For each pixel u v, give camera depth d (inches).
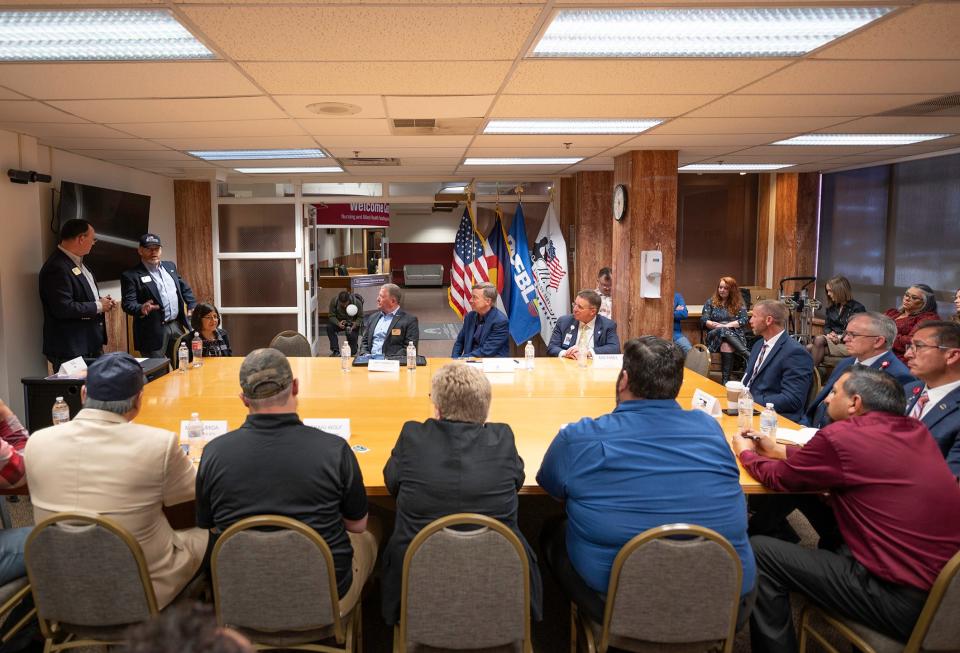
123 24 86.1
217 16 81.6
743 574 67.9
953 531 65.9
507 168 253.4
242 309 283.1
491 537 61.8
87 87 116.8
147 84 115.0
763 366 135.6
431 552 61.9
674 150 206.5
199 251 277.6
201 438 98.0
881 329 116.9
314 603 64.4
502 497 67.9
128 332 223.5
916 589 64.9
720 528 66.4
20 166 163.9
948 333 91.3
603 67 107.7
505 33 89.5
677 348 72.9
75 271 165.3
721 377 242.2
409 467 68.2
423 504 66.9
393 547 68.3
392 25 85.7
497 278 275.9
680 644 65.4
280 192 296.8
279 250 281.7
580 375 148.6
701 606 63.2
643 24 88.7
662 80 116.4
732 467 69.2
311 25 85.2
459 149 200.1
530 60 103.0
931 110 144.9
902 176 255.1
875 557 67.9
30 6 78.6
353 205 363.9
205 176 263.3
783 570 76.1
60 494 68.0
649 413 70.8
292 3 77.6
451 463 67.2
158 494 69.6
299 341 184.7
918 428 72.8
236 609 64.2
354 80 113.6
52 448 68.3
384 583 69.1
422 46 94.7
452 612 63.2
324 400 123.3
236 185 293.4
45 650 67.8
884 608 66.6
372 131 165.3
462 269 276.2
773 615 77.7
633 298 212.2
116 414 69.3
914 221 251.0
